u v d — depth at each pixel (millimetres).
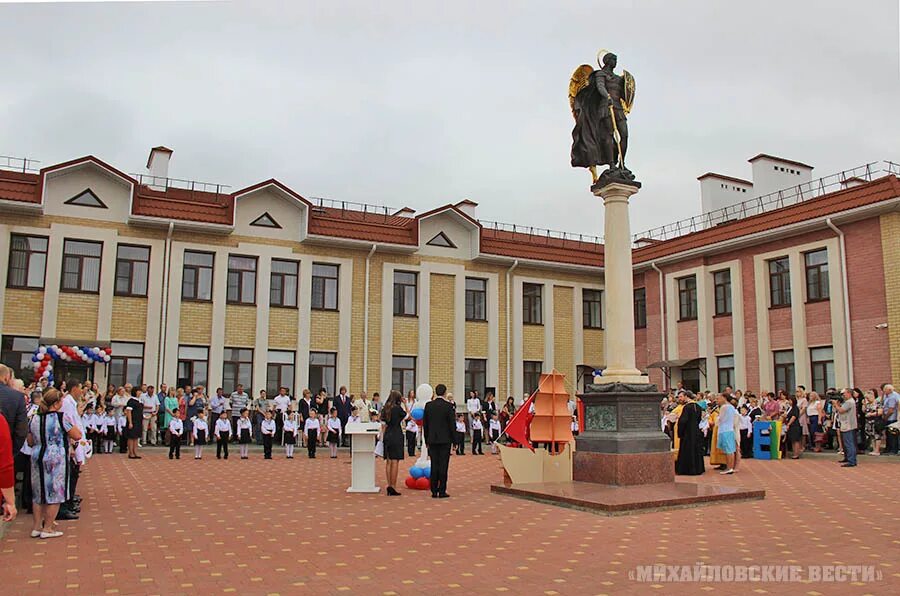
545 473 14172
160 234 25609
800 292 25984
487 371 30641
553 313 32469
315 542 8562
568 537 8836
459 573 7059
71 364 24109
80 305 24281
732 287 28422
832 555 7777
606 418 13250
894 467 17250
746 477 15695
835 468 17188
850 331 24125
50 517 8883
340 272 28375
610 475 12781
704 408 21672
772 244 27078
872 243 23719
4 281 23281
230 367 26344
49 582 6680
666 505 10930
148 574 6996
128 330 24859
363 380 28062
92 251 24766
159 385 24859
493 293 31156
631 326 13773
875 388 23234
